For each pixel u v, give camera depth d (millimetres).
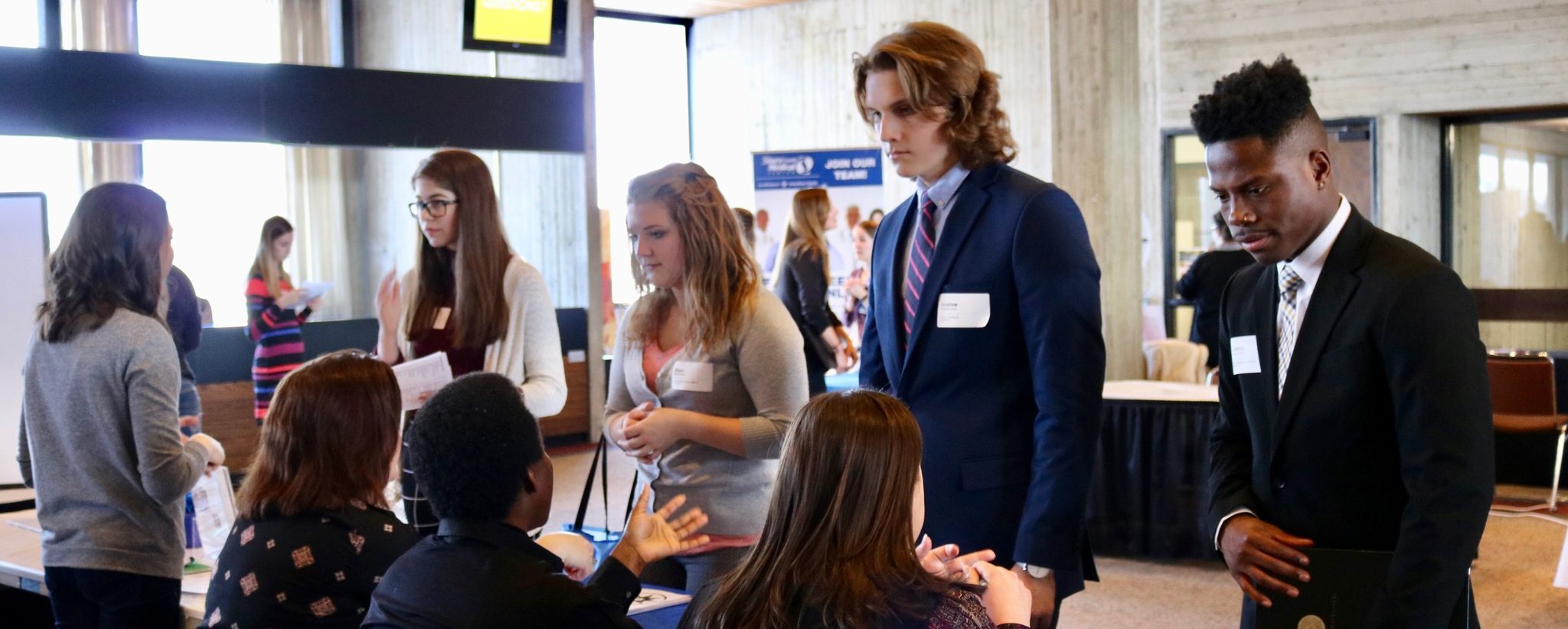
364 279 11875
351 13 10531
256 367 7117
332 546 2141
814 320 6199
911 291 2291
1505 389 6219
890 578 1476
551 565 1796
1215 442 2141
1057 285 2072
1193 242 8391
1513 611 4496
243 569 2145
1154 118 9211
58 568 2613
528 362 3096
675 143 12891
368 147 7590
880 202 9750
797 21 12094
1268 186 1789
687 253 2418
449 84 7879
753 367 2422
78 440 2566
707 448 2449
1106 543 5477
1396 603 1690
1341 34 7582
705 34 12727
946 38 2141
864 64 2229
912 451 1534
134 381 2512
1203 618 4523
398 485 3047
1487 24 7121
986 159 2201
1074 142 7273
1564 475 6816
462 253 2979
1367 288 1786
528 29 7973
